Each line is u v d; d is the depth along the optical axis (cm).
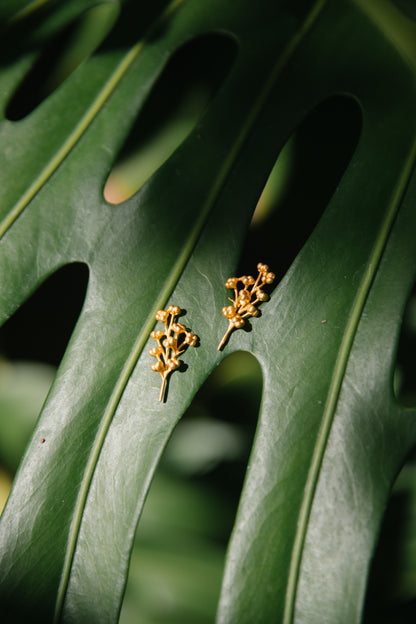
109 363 31
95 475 30
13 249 32
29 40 35
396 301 31
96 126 33
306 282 31
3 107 34
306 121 37
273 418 30
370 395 30
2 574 29
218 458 38
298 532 29
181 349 31
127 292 31
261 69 34
